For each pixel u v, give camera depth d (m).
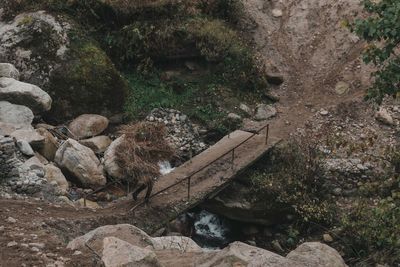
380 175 13.15
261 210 12.79
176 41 16.55
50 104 13.90
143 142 10.66
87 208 10.55
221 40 16.75
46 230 8.55
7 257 6.44
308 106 16.52
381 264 10.42
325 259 6.01
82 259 6.57
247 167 13.11
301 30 18.69
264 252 6.43
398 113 15.60
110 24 16.64
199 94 16.41
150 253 5.69
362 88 16.72
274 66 17.86
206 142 15.13
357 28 7.58
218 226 13.12
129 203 11.06
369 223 11.31
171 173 12.55
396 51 14.80
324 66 17.80
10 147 10.91
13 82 13.44
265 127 15.40
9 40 15.21
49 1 16.06
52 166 11.83
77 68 14.80
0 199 9.92
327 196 13.15
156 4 16.75
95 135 14.22
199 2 17.83
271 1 19.22
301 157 13.63
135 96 15.88
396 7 7.14
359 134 15.12
